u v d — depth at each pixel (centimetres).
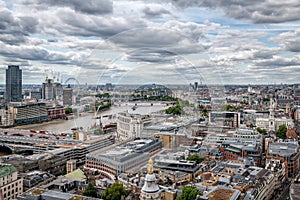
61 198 12612
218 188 14088
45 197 12762
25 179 17100
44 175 18162
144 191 11262
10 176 15988
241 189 15500
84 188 15688
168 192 14712
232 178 17125
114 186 15012
